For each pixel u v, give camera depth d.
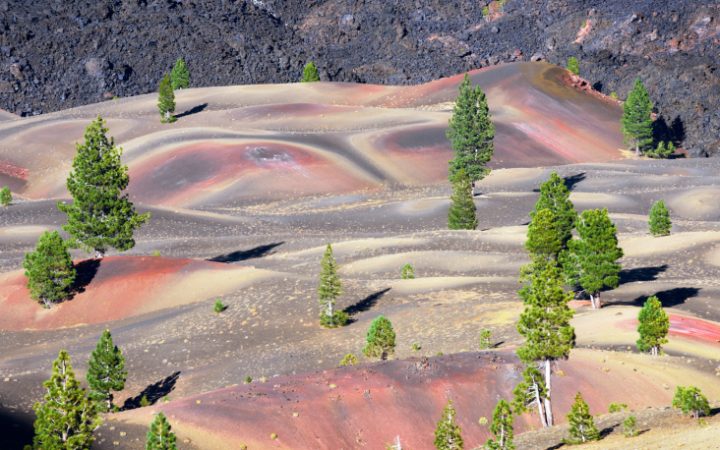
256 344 148.75
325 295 152.38
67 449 90.56
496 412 91.94
